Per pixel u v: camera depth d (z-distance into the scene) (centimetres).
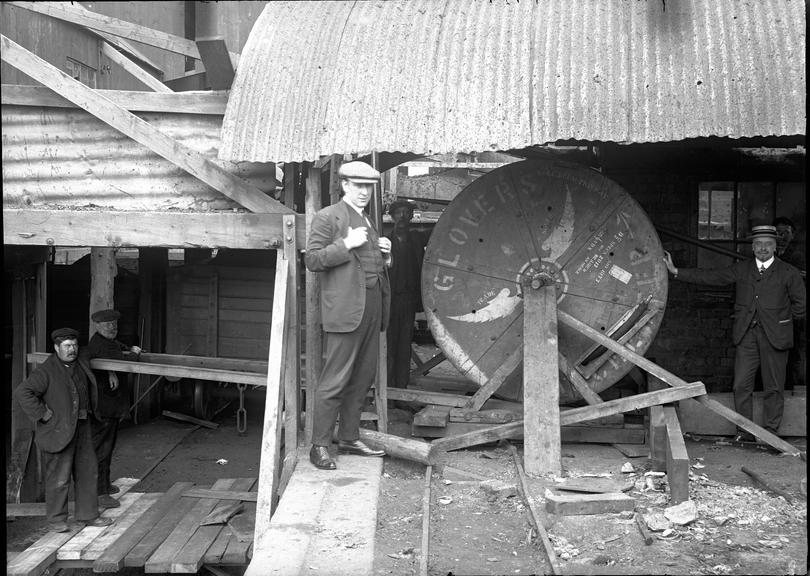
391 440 663
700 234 991
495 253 755
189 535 776
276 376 620
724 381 992
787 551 490
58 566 745
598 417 652
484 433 673
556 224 744
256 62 662
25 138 690
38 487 956
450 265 763
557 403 639
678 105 593
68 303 1309
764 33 609
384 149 615
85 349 839
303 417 702
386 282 652
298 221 655
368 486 596
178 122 680
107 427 885
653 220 981
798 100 580
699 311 995
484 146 605
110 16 923
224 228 660
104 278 1127
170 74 1330
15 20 862
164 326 1280
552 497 552
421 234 948
